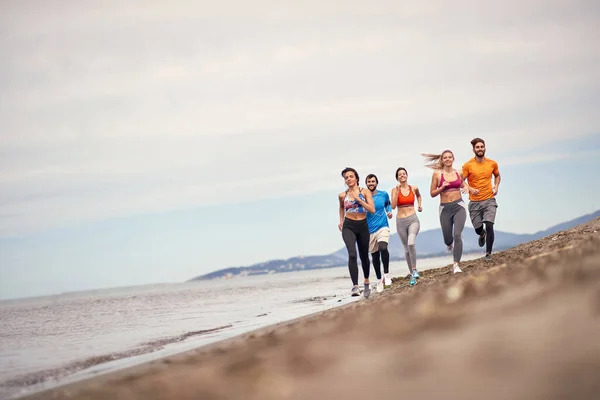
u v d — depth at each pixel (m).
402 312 5.09
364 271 11.89
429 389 2.26
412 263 12.95
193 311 16.28
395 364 2.84
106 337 10.27
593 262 5.12
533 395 1.93
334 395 2.48
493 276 6.43
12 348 9.31
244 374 3.46
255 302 18.45
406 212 13.14
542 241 14.23
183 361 5.51
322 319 7.07
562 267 5.37
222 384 3.27
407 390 2.31
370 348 3.54
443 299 5.24
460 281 7.32
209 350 6.26
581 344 2.42
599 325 2.67
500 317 3.54
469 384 2.20
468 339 3.04
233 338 7.77
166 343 8.69
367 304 8.75
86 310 19.95
